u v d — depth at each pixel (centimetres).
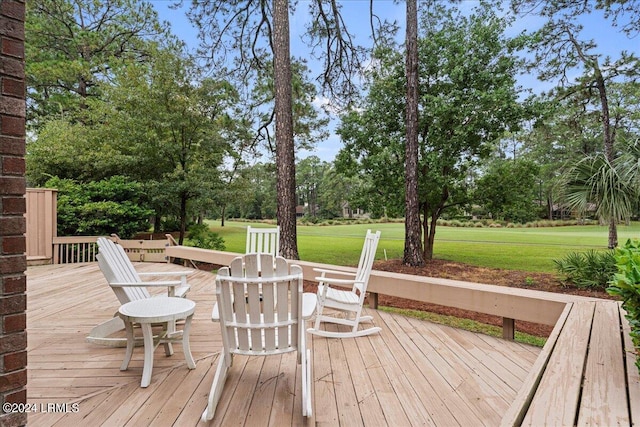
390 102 915
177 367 261
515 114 788
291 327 204
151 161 999
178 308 247
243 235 1842
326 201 3884
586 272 571
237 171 1101
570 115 1120
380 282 412
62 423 189
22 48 128
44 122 1333
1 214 121
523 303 308
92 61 1296
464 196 947
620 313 259
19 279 125
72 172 1017
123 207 862
